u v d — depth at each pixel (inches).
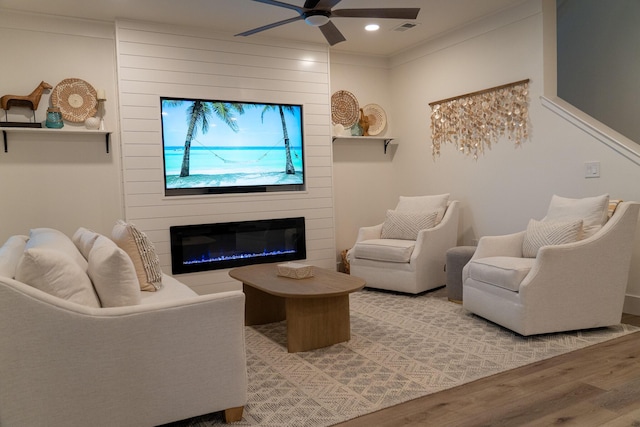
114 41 174.1
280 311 152.1
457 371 105.6
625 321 137.9
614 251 128.3
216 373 83.9
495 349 118.1
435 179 212.8
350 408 90.0
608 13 183.5
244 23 179.2
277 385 101.7
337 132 218.5
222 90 188.7
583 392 92.6
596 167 149.7
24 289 71.6
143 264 114.1
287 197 202.8
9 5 155.1
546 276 122.6
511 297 126.5
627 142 143.8
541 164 166.9
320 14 122.1
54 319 72.9
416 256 172.2
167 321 79.8
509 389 95.5
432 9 172.7
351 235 228.1
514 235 151.2
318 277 135.0
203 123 186.2
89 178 171.6
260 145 197.8
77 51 168.9
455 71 199.2
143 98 174.6
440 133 207.9
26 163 162.6
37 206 164.2
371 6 166.9
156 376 79.4
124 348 77.1
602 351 114.3
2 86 159.5
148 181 175.8
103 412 76.3
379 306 163.5
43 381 72.7
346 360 114.9
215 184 189.9
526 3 168.2
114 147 175.0
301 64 205.2
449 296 167.0
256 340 133.3
